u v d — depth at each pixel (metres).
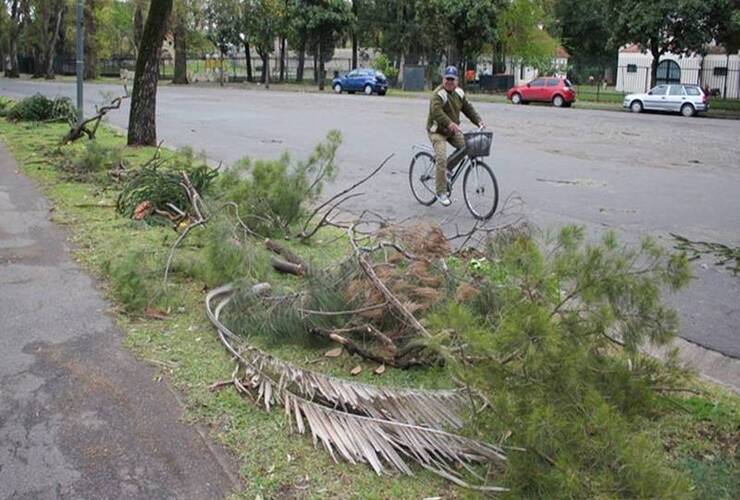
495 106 35.47
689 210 10.09
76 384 4.41
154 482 3.44
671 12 36.06
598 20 60.31
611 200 10.75
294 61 74.19
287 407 3.95
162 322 5.43
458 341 3.81
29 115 20.86
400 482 3.40
